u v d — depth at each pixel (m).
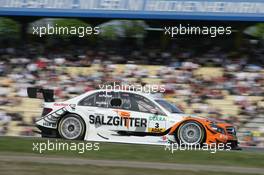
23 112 80.31
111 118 56.03
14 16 97.25
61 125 56.53
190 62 89.44
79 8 95.25
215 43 94.50
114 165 40.25
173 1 93.62
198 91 82.75
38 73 89.06
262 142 72.31
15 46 97.38
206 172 38.25
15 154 44.28
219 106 79.94
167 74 87.56
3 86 86.25
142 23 96.81
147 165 40.84
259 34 93.88
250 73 86.31
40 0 95.81
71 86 85.25
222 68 88.25
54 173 36.06
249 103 79.81
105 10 94.69
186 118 55.09
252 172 39.06
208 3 92.81
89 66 90.50
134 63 91.25
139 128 55.78
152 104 56.16
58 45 96.75
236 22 94.00
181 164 41.94
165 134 55.25
